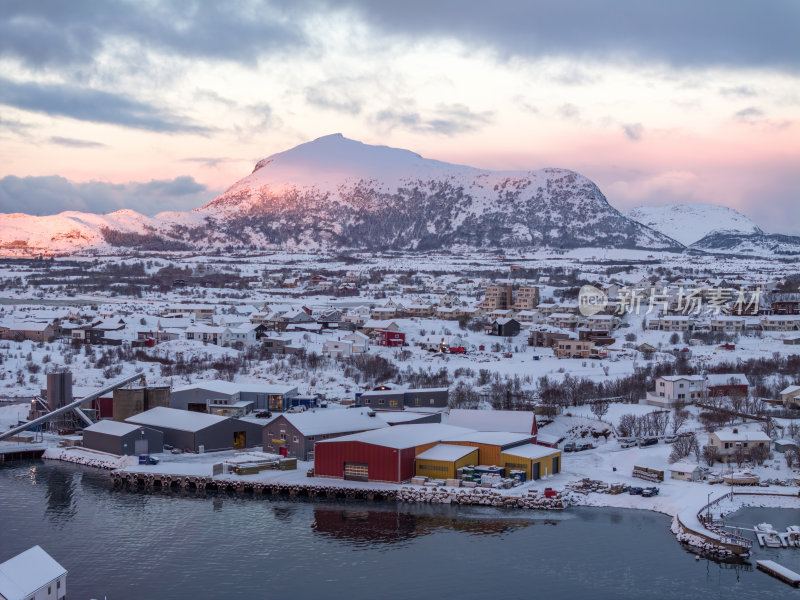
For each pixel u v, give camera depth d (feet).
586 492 443.73
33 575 286.66
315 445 471.62
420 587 333.83
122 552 367.04
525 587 334.24
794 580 334.24
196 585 334.44
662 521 406.82
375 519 409.90
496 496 430.20
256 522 406.00
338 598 324.39
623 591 330.34
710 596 325.42
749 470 463.42
